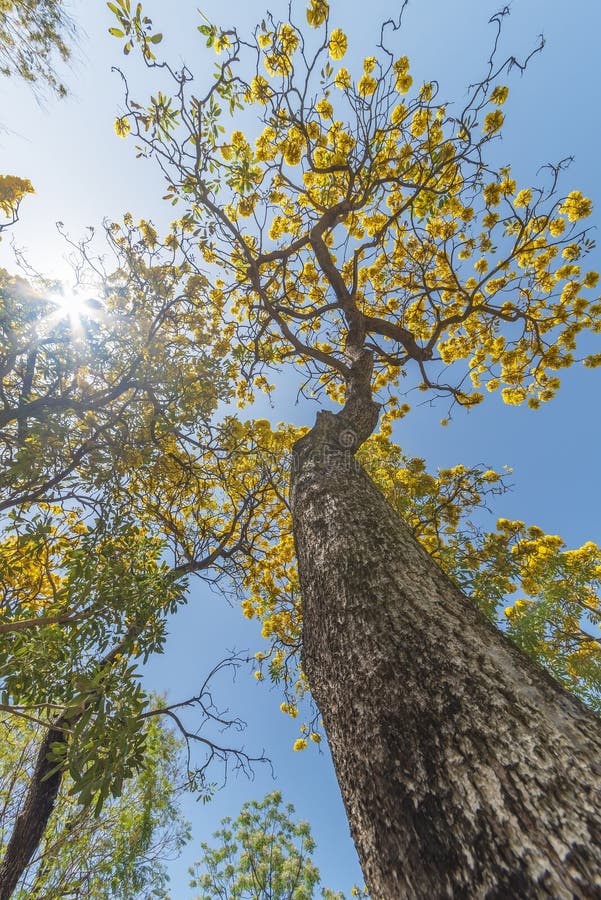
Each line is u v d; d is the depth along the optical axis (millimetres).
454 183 5164
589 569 5438
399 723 1183
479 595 4434
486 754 1020
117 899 6293
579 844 819
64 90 4215
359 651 1456
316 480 2693
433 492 5852
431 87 4430
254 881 9391
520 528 5996
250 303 6684
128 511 4383
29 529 3637
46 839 5930
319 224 5176
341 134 5688
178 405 4453
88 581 3521
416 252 6750
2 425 3639
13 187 4395
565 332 6730
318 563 2002
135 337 4695
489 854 858
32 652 3127
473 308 5879
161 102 3584
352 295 5289
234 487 6301
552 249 6449
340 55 4793
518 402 7426
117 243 5074
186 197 4410
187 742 4969
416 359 5766
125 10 3051
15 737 6445
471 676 1226
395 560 1819
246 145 4223
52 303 3850
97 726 2516
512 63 3773
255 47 3629
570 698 1184
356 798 1182
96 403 4191
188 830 7055
